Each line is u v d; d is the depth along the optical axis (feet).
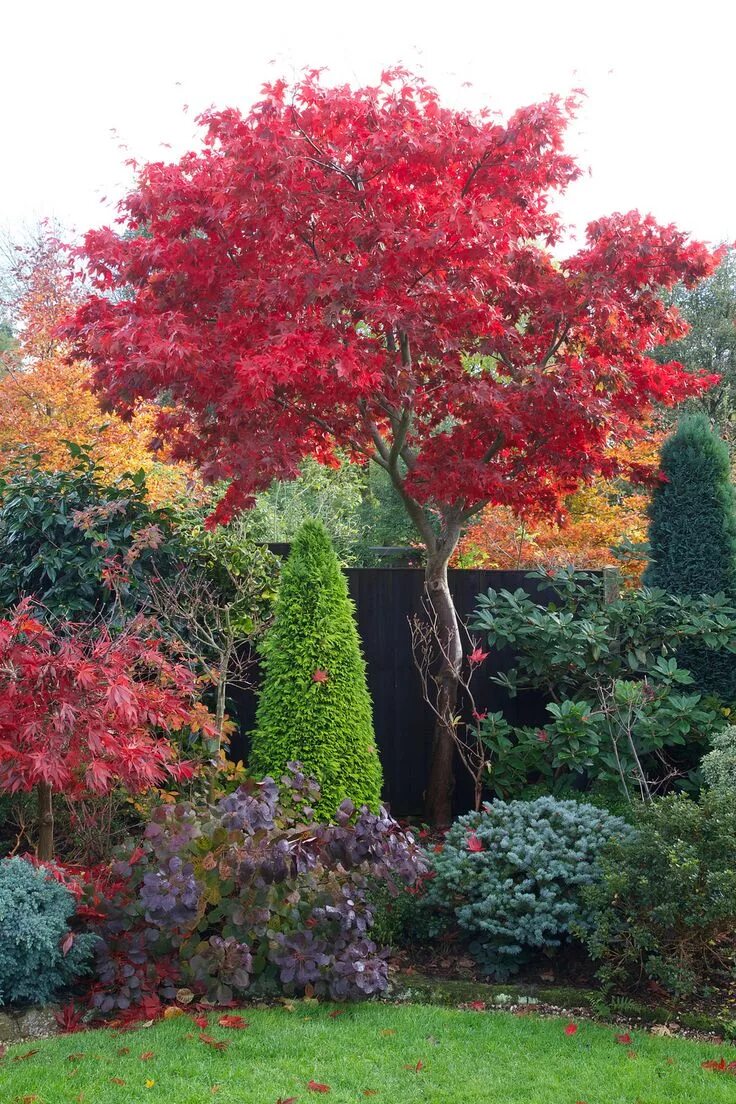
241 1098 9.98
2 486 22.72
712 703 22.31
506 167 19.22
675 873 12.42
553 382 19.42
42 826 15.05
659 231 19.66
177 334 17.47
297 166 17.92
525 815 15.97
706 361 64.85
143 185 19.27
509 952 14.11
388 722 24.76
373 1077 10.66
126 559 19.93
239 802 14.28
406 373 18.84
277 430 19.42
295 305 17.57
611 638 22.57
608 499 40.24
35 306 44.11
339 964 13.32
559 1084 10.48
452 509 22.58
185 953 13.46
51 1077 10.42
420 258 18.10
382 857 14.61
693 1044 11.75
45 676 13.67
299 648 20.25
